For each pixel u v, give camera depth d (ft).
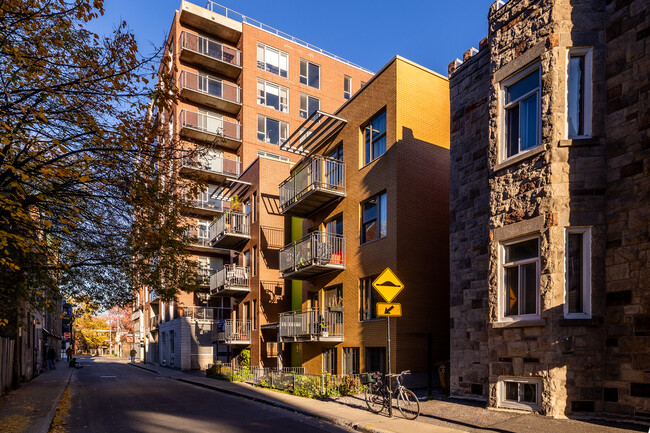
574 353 26.96
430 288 49.96
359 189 56.59
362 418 31.81
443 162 53.83
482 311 36.24
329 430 29.66
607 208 27.84
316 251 56.39
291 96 120.88
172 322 117.08
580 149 28.55
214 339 95.40
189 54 110.73
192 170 37.45
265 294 79.82
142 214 37.47
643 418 24.57
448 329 50.29
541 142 29.86
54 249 36.81
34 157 27.20
